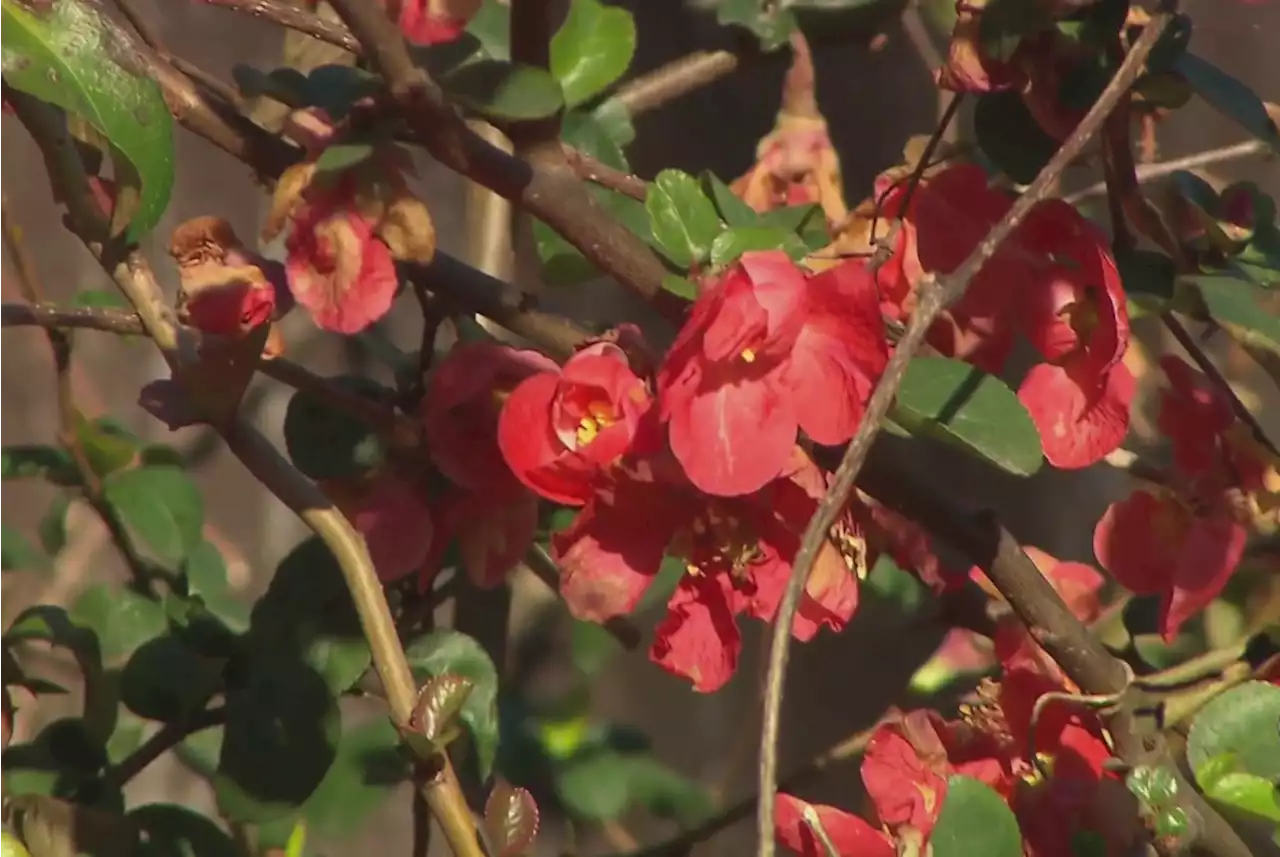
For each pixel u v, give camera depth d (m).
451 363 2.37
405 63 2.33
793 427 2.29
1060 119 2.34
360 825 2.49
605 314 2.54
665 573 2.48
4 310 2.37
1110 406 2.34
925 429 2.31
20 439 3.80
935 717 2.38
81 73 2.29
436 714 2.31
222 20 3.67
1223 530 2.38
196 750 2.52
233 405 2.32
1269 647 2.39
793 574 2.27
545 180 2.35
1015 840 2.31
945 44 2.56
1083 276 2.34
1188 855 2.33
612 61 2.47
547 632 2.54
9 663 2.43
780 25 2.50
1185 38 2.35
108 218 2.34
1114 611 2.46
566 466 2.31
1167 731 2.38
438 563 2.39
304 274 2.34
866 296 2.29
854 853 2.34
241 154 2.38
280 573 2.40
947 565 2.41
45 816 2.39
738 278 2.29
